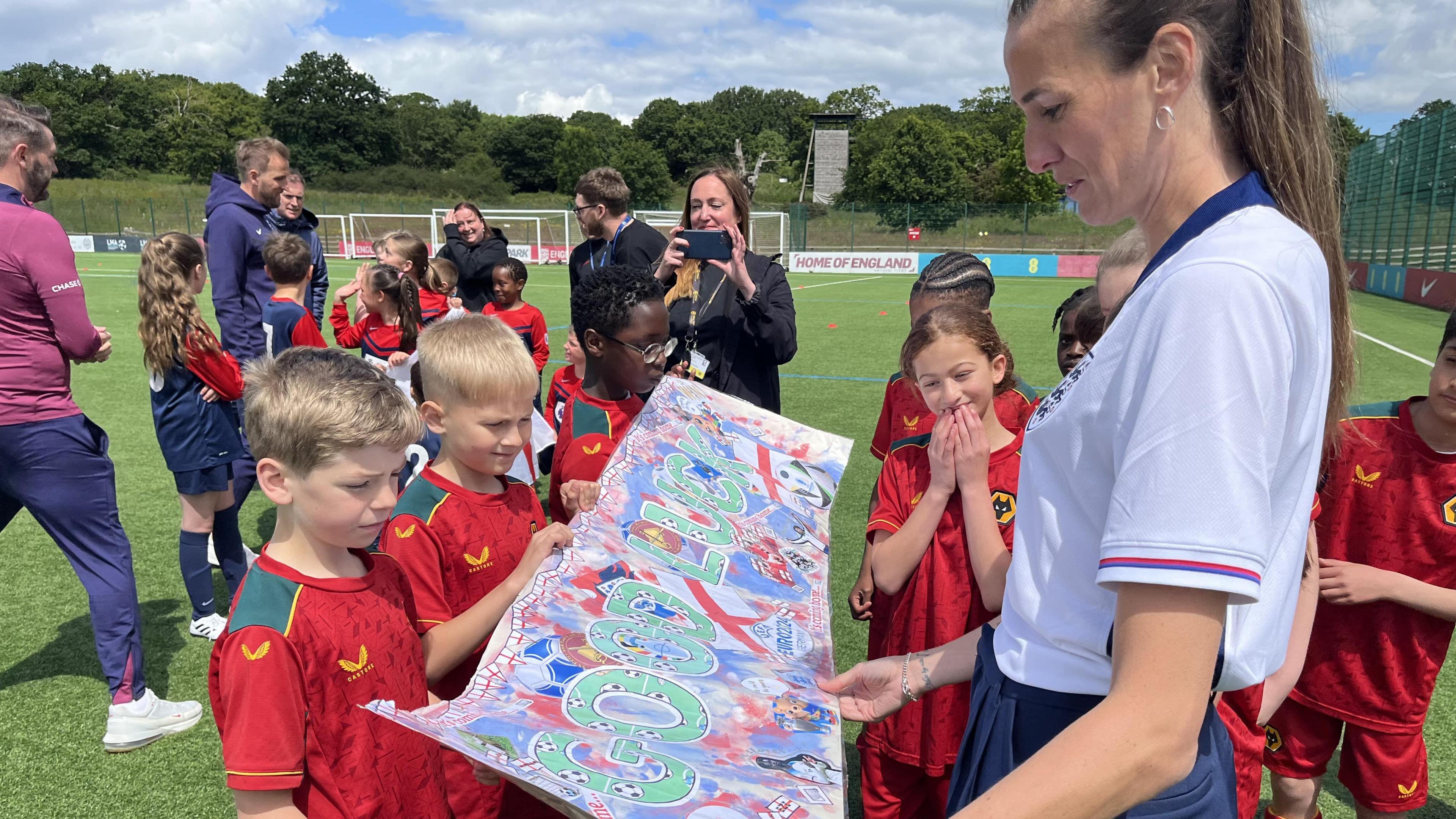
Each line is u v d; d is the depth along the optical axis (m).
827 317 16.77
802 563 1.92
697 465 2.11
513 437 2.03
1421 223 18.81
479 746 0.99
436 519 2.02
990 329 1.91
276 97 78.81
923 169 58.59
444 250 7.27
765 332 3.64
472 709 1.09
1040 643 1.04
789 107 112.81
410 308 5.36
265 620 1.47
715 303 3.64
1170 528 0.76
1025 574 1.03
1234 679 0.89
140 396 8.70
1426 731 3.13
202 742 3.06
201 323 3.48
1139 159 0.92
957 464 1.84
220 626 3.86
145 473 6.21
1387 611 2.09
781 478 2.28
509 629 1.29
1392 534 2.09
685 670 1.33
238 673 1.44
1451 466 2.01
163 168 74.31
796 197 65.19
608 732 1.12
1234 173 0.94
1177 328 0.80
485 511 2.09
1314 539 1.72
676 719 1.20
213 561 4.70
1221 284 0.79
